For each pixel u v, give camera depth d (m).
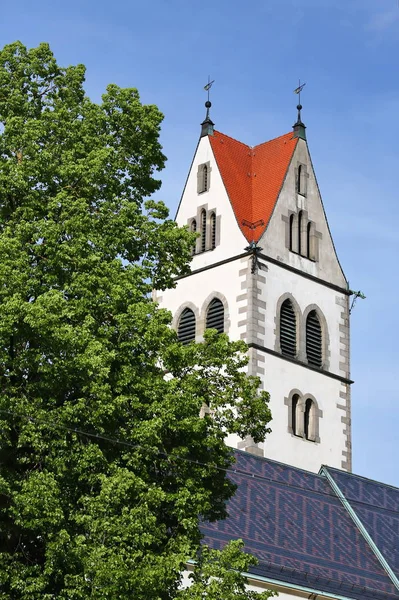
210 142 94.44
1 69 51.72
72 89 52.53
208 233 92.31
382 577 67.94
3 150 49.38
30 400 44.94
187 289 92.00
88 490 44.81
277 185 92.88
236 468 70.12
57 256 46.25
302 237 93.00
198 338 90.25
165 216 51.19
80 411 44.38
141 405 45.75
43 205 47.69
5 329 44.16
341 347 92.94
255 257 88.88
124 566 42.47
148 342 46.78
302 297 91.38
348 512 72.50
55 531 43.31
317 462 88.38
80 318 46.00
